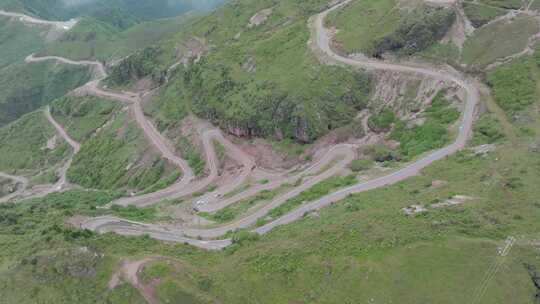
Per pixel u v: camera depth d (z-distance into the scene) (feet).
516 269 239.09
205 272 286.66
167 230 391.86
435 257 252.42
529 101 407.64
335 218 317.22
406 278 246.88
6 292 291.58
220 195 477.77
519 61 451.53
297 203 391.45
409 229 272.92
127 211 456.04
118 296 279.08
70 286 288.71
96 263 297.94
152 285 279.90
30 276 296.51
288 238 304.50
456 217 279.28
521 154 346.95
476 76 472.03
